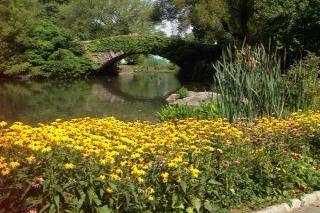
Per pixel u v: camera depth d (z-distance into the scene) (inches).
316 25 884.0
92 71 2288.4
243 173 285.6
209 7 1460.4
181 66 2233.0
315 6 882.1
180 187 235.8
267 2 979.9
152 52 2263.8
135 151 249.1
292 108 460.4
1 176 209.2
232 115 417.7
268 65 438.3
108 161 223.5
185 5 1764.3
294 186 309.7
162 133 304.7
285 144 323.9
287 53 908.6
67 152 221.0
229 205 271.3
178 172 235.9
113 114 1019.3
